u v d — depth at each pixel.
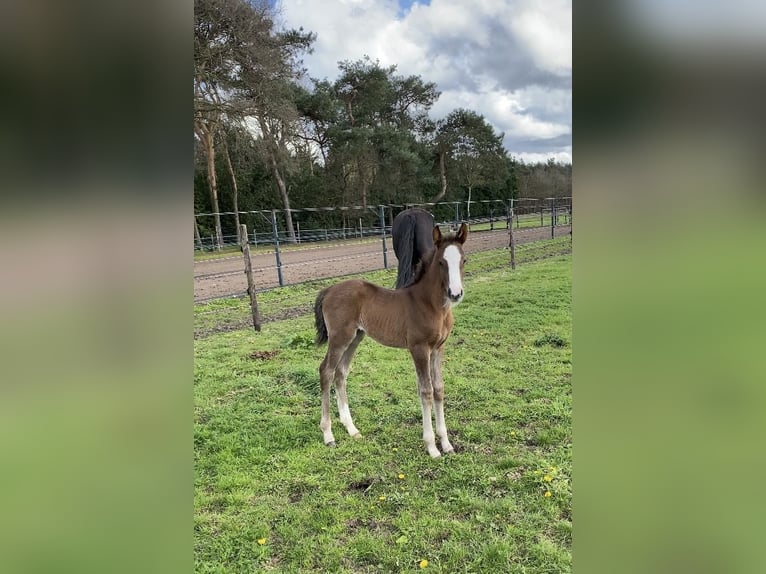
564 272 10.07
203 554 2.51
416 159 26.09
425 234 5.90
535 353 5.35
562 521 2.62
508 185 33.88
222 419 4.01
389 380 4.87
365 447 3.57
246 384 4.83
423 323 3.44
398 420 4.01
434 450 3.38
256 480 3.18
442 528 2.63
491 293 8.45
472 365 5.07
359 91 26.97
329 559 2.45
